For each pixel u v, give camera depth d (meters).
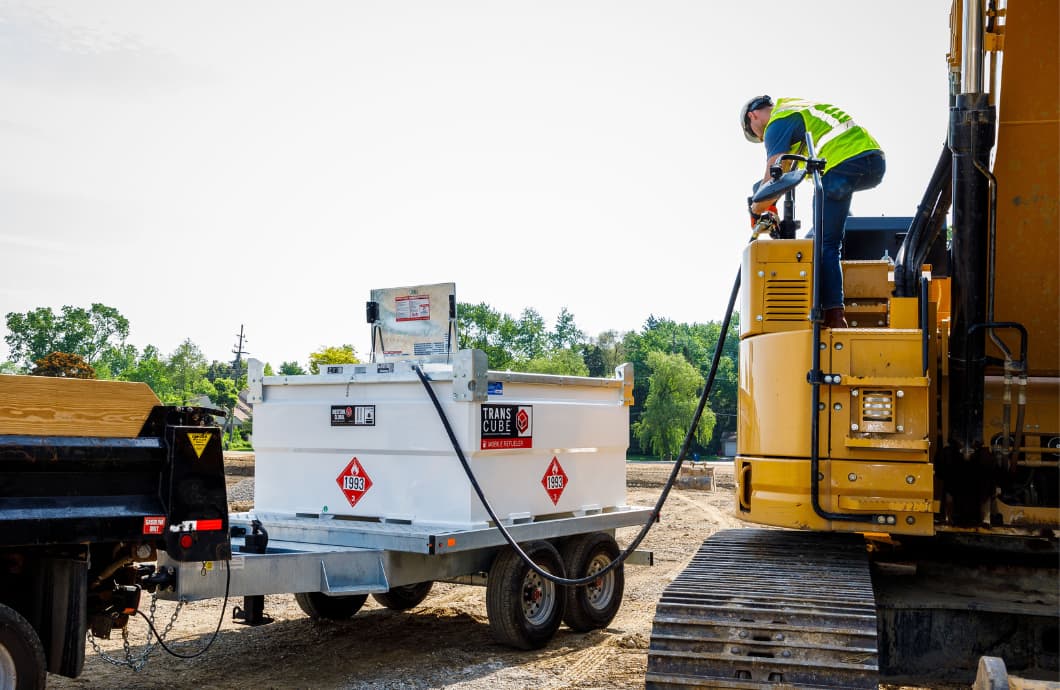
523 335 111.25
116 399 5.15
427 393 7.53
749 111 6.87
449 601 10.02
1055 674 5.14
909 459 5.20
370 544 7.20
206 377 110.25
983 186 5.38
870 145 6.06
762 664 4.33
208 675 6.95
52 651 5.04
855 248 8.15
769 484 5.44
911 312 5.62
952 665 5.26
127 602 5.53
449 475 7.41
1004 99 5.75
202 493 5.44
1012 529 5.46
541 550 8.05
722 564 5.45
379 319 8.81
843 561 5.54
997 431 5.74
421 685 6.81
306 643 8.03
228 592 5.93
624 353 122.56
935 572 6.17
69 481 4.93
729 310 5.95
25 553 5.10
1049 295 5.83
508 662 7.52
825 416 5.32
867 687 4.20
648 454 89.12
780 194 5.40
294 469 8.24
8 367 126.81
